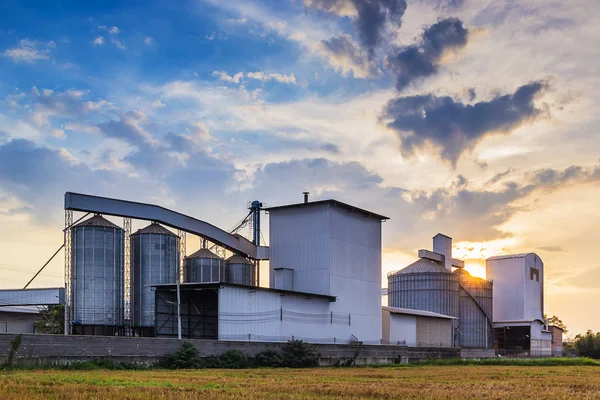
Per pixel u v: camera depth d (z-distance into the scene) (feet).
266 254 335.88
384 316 358.02
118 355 208.23
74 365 193.47
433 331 397.60
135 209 299.99
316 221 313.73
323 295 299.38
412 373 227.61
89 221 287.48
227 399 115.96
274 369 234.38
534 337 500.33
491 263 529.86
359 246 329.72
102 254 284.20
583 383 183.73
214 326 300.61
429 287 451.94
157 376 172.55
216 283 255.09
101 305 281.13
